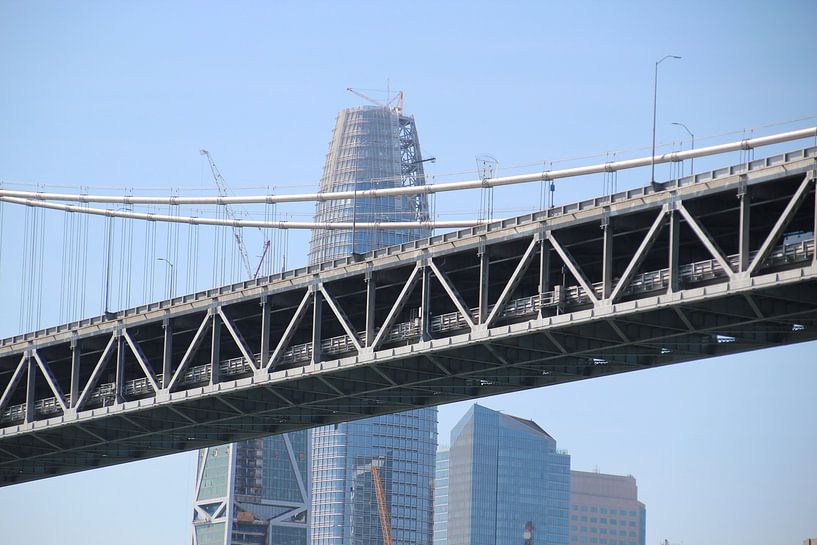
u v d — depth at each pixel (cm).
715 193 17412
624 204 18212
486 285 19700
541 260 19112
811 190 16662
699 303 17800
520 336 19625
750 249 19138
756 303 17762
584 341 19788
